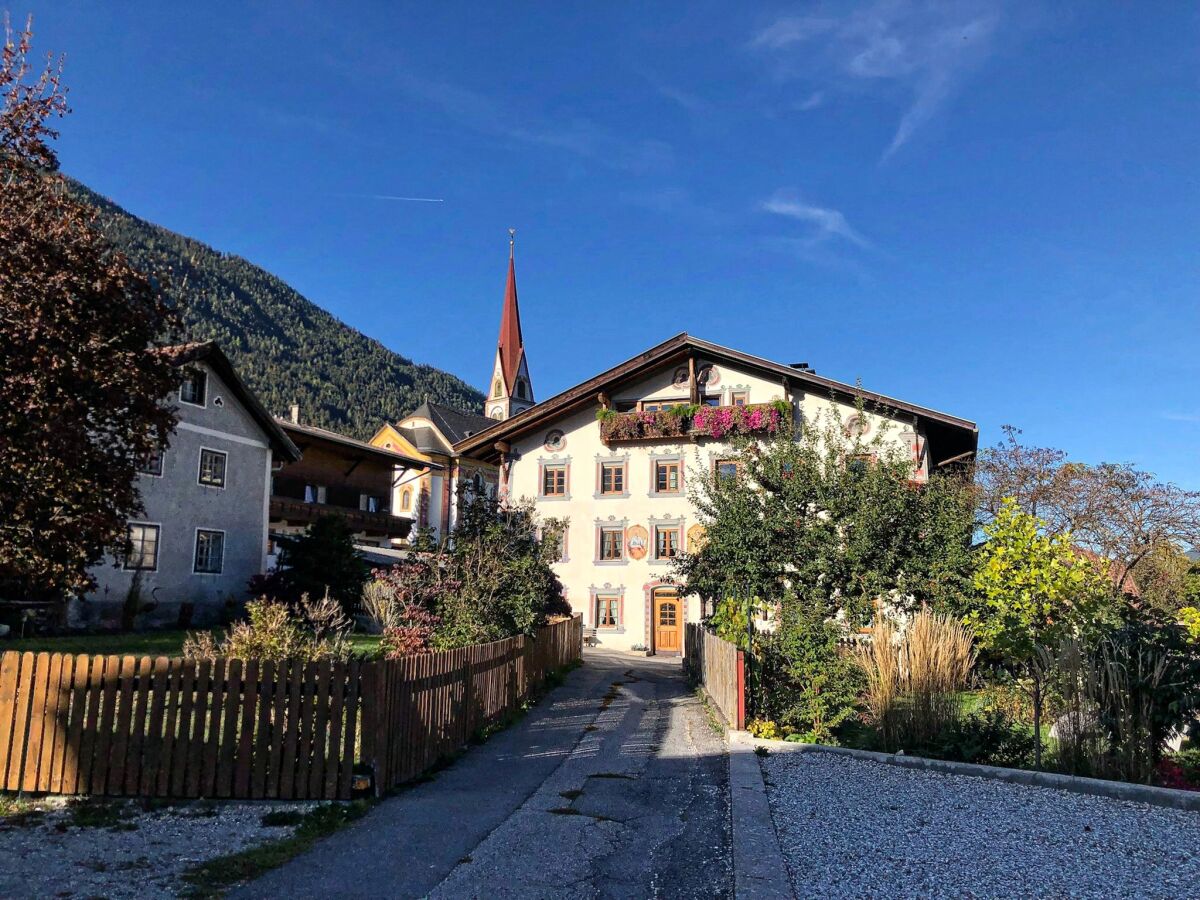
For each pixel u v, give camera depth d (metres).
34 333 10.23
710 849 6.57
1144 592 22.48
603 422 33.06
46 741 7.70
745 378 32.25
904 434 28.75
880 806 7.71
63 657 7.76
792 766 9.76
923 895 5.41
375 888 5.59
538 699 15.91
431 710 9.56
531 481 34.81
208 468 27.03
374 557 35.28
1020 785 8.63
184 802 7.51
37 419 10.58
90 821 6.93
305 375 177.00
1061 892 5.44
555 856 6.35
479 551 16.50
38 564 11.52
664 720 13.77
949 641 11.88
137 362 11.72
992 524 12.34
